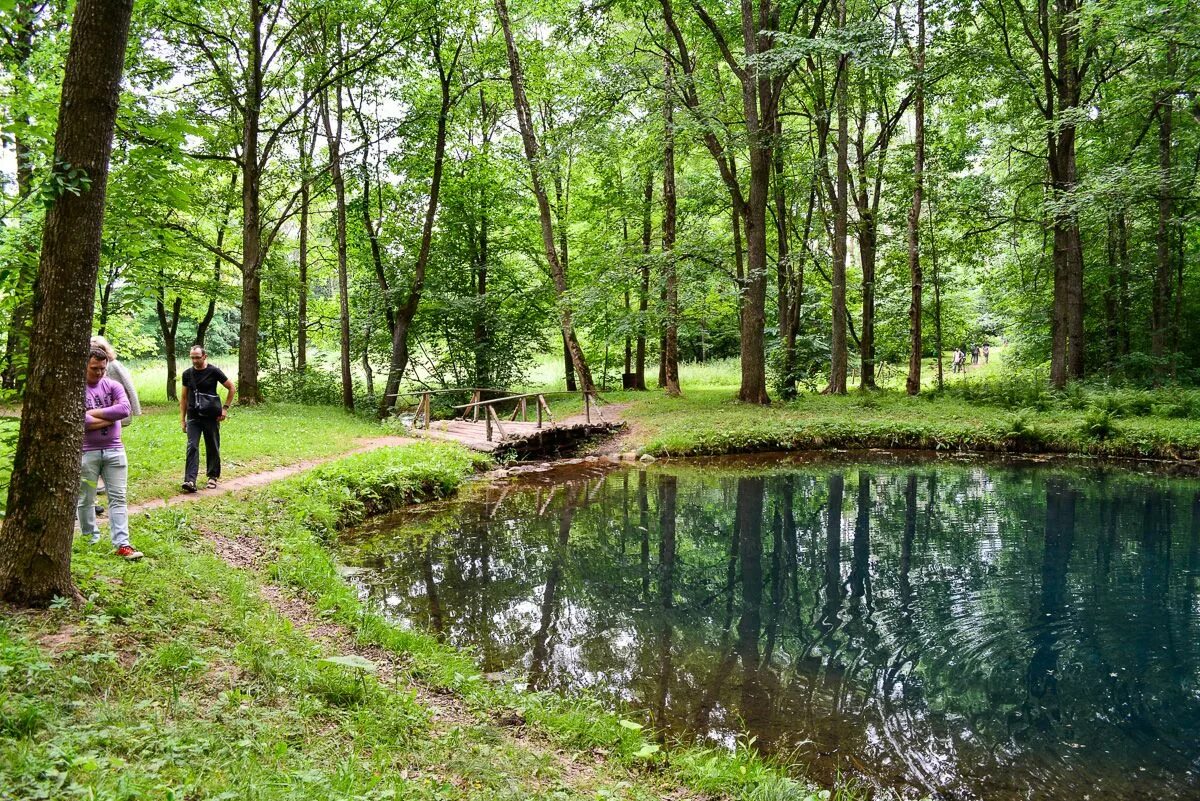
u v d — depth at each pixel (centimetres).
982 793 414
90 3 404
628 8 1897
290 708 386
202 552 654
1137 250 2114
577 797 348
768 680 564
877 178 2100
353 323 2498
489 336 2578
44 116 585
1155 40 1453
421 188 2383
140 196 639
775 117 1847
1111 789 420
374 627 572
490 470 1448
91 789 247
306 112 2136
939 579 807
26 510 424
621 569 873
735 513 1137
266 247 2036
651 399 2281
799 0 1869
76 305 429
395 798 305
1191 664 585
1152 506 1088
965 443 1570
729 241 2223
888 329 2575
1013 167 2242
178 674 390
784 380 2106
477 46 2134
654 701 525
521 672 570
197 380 870
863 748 462
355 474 1100
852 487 1294
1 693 312
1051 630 657
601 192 2511
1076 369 1920
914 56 1831
